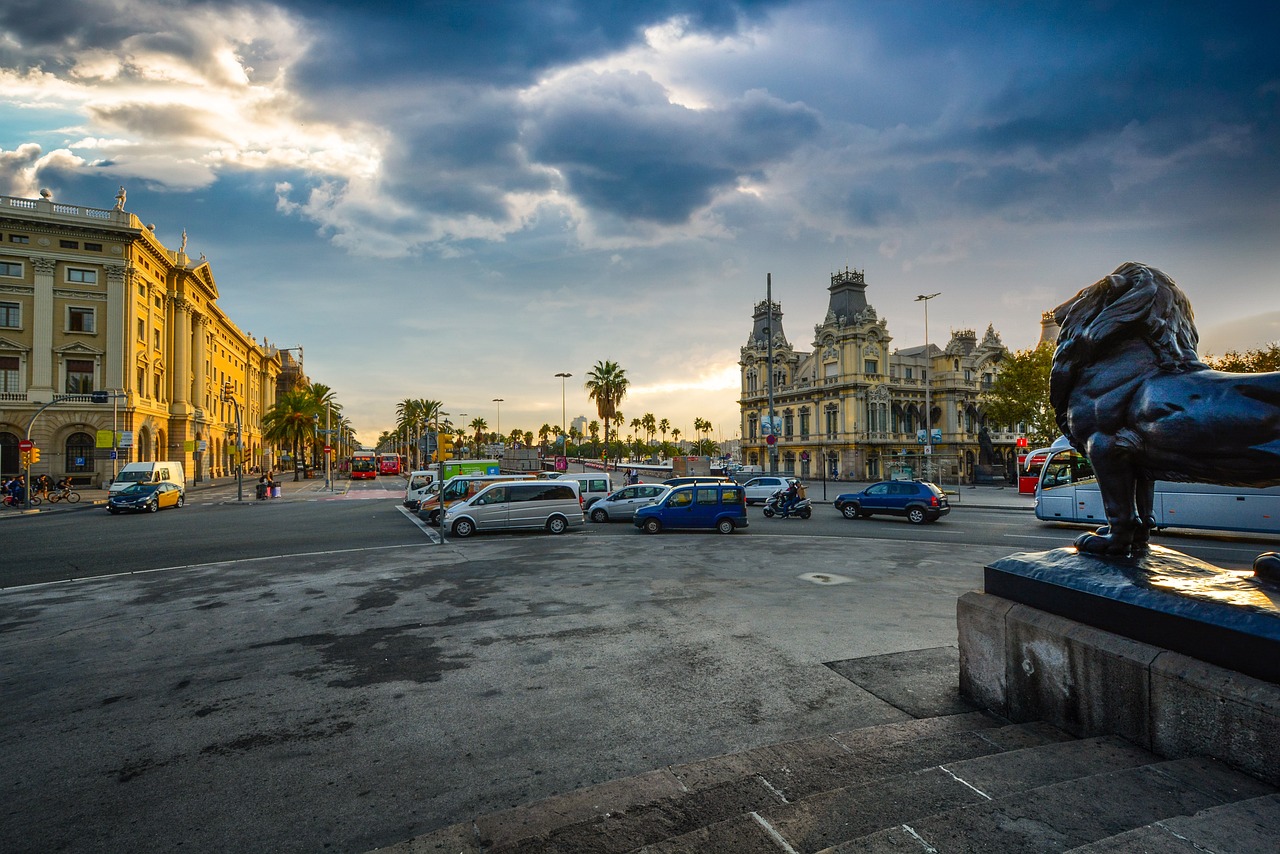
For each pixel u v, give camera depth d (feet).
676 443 499.92
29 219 145.69
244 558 47.88
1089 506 64.28
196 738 16.25
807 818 9.38
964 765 10.82
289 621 28.27
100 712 18.15
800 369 241.35
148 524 77.46
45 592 35.70
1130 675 11.57
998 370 224.74
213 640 25.48
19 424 145.28
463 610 29.71
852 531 64.64
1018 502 105.19
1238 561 43.32
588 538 58.59
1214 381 11.45
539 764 14.38
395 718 17.22
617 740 15.52
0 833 12.04
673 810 10.78
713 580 36.14
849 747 13.16
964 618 16.48
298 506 110.73
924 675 19.15
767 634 24.52
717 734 15.69
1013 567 15.38
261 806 12.84
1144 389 12.52
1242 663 10.00
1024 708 14.38
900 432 210.38
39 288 147.54
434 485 96.68
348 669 21.57
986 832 8.04
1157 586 11.87
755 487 102.94
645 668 20.80
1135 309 12.68
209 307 216.54
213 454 226.17
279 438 241.35
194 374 204.54
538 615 28.37
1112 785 9.23
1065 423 14.53
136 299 160.97
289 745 15.71
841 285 217.77
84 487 149.69
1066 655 13.09
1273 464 10.40
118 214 155.63
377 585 36.22
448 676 20.57
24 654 23.86
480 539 59.26
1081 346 13.61
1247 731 9.52
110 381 153.38
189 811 12.71
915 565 41.29
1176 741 10.67
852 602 30.04
